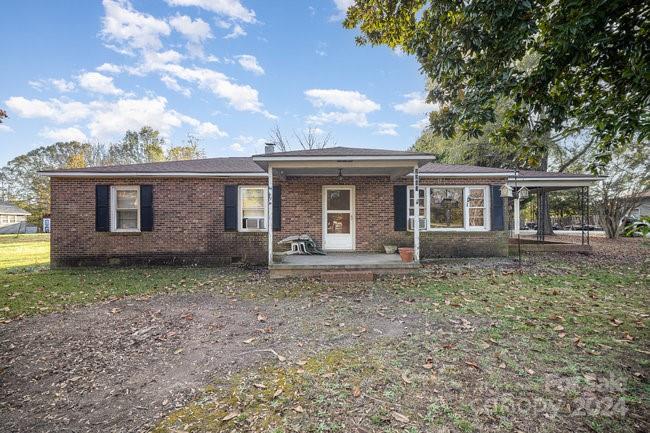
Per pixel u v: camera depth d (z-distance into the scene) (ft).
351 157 27.61
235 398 10.41
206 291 24.82
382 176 39.11
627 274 28.76
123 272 33.42
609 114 11.85
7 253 54.44
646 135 10.84
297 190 38.86
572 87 13.10
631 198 58.80
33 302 21.95
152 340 15.38
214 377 11.82
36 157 175.42
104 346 14.79
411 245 38.86
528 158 15.40
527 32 12.72
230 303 21.38
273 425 8.96
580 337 14.44
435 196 39.93
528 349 13.33
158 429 9.05
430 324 16.52
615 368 11.62
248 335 15.74
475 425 8.68
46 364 13.16
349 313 18.65
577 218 94.43
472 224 39.73
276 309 19.81
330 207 39.11
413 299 21.27
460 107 15.44
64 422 9.55
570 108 14.47
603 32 10.43
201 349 14.26
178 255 37.83
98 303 21.70
